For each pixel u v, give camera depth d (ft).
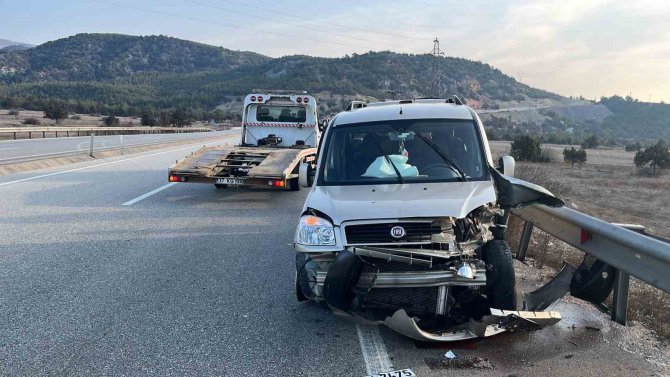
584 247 18.37
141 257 24.61
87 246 26.50
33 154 77.97
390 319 14.26
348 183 18.81
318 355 14.58
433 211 15.35
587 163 179.52
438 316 15.29
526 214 24.22
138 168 63.93
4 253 24.94
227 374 13.50
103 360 14.19
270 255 25.21
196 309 18.10
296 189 46.11
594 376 13.20
